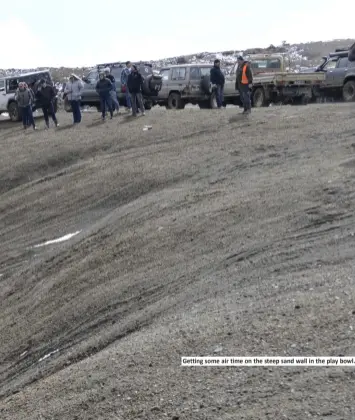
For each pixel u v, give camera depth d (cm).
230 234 983
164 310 762
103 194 1551
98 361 603
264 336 540
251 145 1584
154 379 514
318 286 662
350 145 1358
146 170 1595
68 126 2430
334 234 861
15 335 963
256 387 459
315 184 1099
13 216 1658
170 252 1003
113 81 2447
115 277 991
